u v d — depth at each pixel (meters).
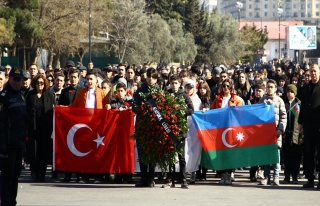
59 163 16.88
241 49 120.06
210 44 117.44
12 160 12.19
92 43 83.00
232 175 17.47
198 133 16.59
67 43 69.56
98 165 16.72
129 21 86.94
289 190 15.55
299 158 17.25
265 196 14.52
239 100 17.36
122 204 13.30
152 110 15.30
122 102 17.23
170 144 15.33
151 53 94.44
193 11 116.25
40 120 17.05
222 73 20.58
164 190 15.40
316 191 15.41
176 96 15.59
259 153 16.69
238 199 14.05
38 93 17.17
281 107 16.78
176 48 102.56
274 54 193.12
